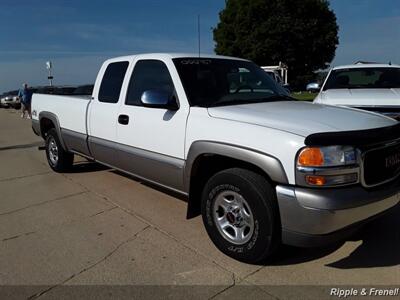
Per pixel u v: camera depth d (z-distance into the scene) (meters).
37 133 7.09
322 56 43.19
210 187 3.51
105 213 4.64
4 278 3.22
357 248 3.61
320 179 2.84
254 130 3.18
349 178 2.90
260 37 40.69
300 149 2.88
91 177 6.25
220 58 4.57
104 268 3.35
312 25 41.25
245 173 3.21
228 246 3.42
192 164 3.68
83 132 5.52
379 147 3.07
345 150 2.88
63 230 4.18
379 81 7.76
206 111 3.67
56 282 3.15
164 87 4.17
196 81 4.02
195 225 4.23
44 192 5.55
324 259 3.43
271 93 4.42
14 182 6.17
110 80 5.07
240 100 4.02
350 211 2.87
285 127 3.09
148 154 4.25
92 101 5.32
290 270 3.26
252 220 3.20
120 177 6.20
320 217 2.82
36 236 4.04
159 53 4.46
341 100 6.70
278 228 3.09
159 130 4.07
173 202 4.97
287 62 41.16
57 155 6.48
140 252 3.63
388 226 4.06
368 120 3.35
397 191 3.20
